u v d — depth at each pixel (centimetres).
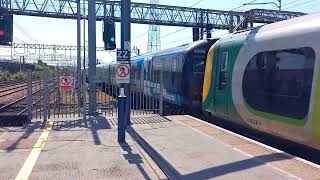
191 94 1934
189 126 1396
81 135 1253
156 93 2403
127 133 1277
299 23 1048
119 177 805
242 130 1464
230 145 1055
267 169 810
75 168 871
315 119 932
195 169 834
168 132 1277
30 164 903
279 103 1084
